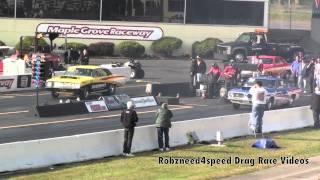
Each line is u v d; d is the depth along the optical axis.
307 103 45.19
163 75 59.59
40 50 60.22
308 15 82.56
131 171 21.86
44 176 20.72
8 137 28.75
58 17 77.19
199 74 47.06
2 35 76.19
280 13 81.75
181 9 79.69
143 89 49.47
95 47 75.06
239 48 67.69
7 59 52.12
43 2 76.81
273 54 68.19
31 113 36.31
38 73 39.25
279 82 43.41
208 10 80.12
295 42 82.12
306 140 31.08
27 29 76.62
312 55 73.56
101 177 20.64
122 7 78.31
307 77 52.03
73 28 77.19
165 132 27.02
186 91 47.38
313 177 21.00
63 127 32.25
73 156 23.81
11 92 46.50
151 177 20.69
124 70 54.06
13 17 76.38
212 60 73.31
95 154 24.72
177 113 38.22
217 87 46.72
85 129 31.77
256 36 68.31
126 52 75.31
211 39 77.31
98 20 77.88
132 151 26.27
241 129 32.44
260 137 31.92
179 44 78.12
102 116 36.88
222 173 21.42
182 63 71.94
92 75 43.88
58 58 55.03
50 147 22.98
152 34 78.81
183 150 27.17
